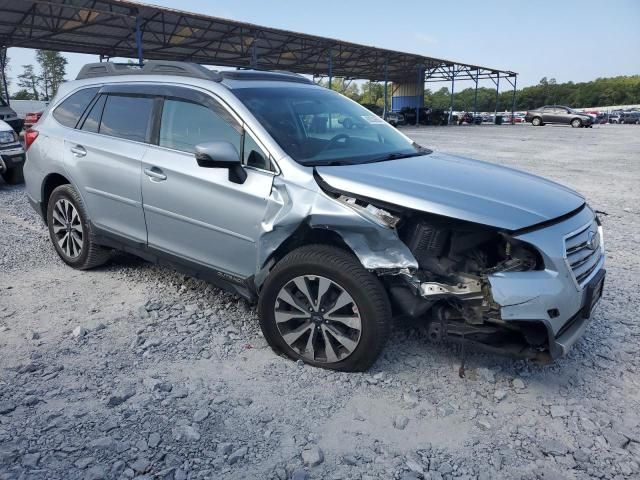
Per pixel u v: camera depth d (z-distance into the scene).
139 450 2.60
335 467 2.54
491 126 44.06
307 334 3.39
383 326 3.14
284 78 4.54
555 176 12.10
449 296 2.99
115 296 4.50
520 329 2.98
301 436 2.75
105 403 2.96
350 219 3.10
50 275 4.98
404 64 44.34
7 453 2.53
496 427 2.87
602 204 8.96
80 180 4.68
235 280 3.73
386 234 3.04
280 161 3.44
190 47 31.97
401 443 2.72
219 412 2.92
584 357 3.65
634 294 4.81
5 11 22.14
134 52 32.59
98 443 2.62
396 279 3.18
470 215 2.96
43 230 6.58
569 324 3.14
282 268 3.34
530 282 2.88
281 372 3.35
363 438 2.75
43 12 22.58
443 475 2.50
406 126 42.66
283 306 3.44
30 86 86.69
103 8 21.72
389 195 3.07
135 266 5.23
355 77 50.16
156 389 3.12
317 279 3.27
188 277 4.94
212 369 3.37
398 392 3.16
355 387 3.19
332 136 3.94
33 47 29.44
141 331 3.86
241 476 2.46
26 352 3.53
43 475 2.41
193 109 3.98
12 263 5.29
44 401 2.98
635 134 30.31
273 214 3.37
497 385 3.27
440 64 44.69
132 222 4.32
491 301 2.90
